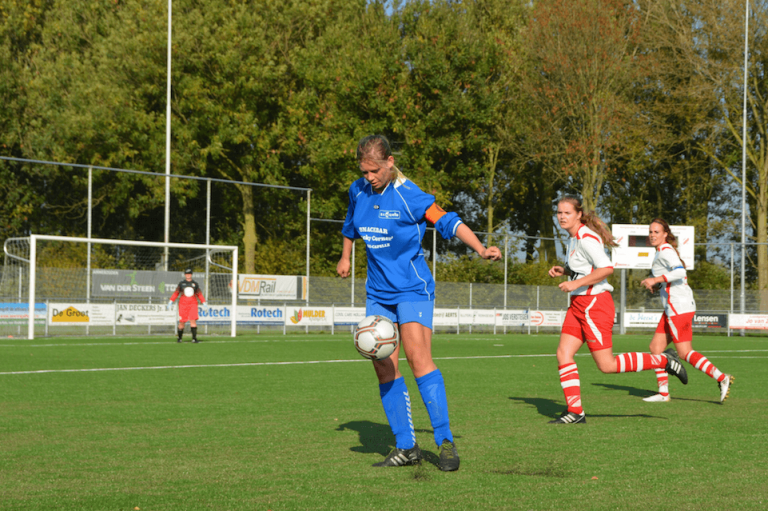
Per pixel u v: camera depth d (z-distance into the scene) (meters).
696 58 43.56
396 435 5.97
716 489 5.14
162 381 12.80
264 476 5.50
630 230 38.28
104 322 29.05
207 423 8.17
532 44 43.25
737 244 40.41
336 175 44.97
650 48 45.41
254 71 41.72
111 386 11.94
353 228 6.32
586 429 7.87
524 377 14.15
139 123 41.97
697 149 49.06
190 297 25.53
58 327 28.52
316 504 4.69
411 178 44.25
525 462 6.04
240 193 45.03
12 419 8.43
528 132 45.22
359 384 12.46
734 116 46.31
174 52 41.56
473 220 54.25
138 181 44.25
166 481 5.34
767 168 45.22
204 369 15.20
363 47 45.00
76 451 6.52
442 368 16.11
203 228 45.34
